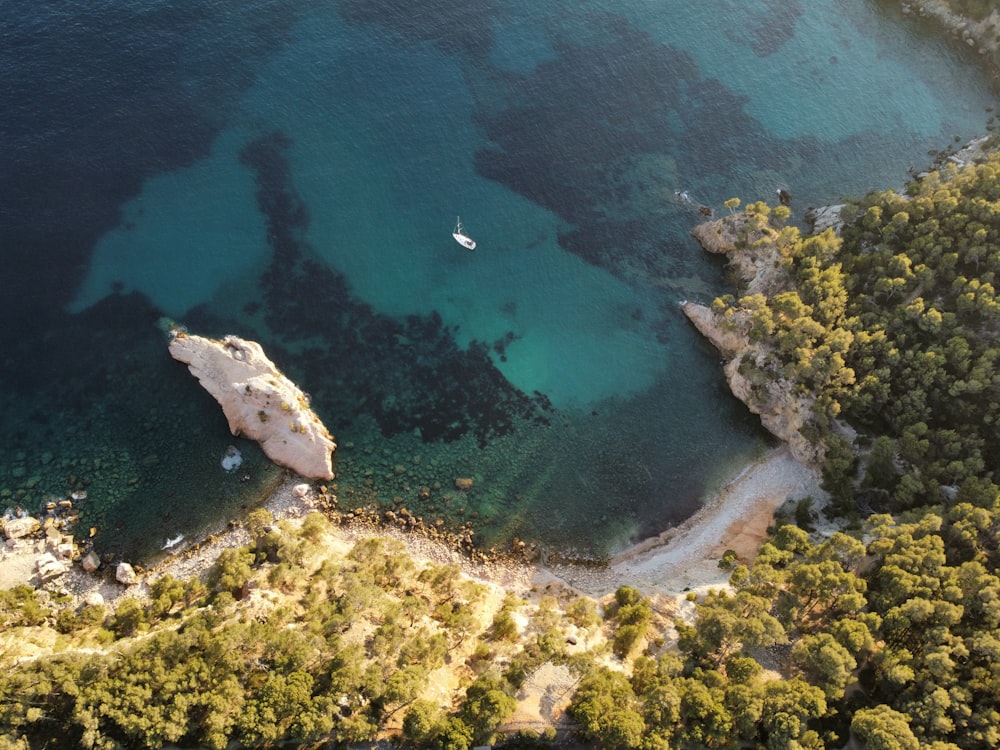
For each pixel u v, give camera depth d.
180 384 94.06
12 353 95.88
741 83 133.88
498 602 78.56
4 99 118.06
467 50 134.62
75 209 108.81
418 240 111.12
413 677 63.75
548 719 65.06
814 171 121.19
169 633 66.25
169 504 85.19
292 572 74.94
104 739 58.78
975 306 85.00
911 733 58.09
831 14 147.25
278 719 60.88
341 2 139.62
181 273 104.75
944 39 142.00
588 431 93.81
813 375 87.06
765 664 69.81
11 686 60.31
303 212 112.69
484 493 88.19
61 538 82.00
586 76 132.62
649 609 75.25
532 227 113.50
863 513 83.12
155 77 125.00
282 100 125.06
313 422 90.25
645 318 104.81
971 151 120.44
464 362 99.56
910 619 66.06
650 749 58.47
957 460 78.94
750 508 86.94
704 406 96.31
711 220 113.69
